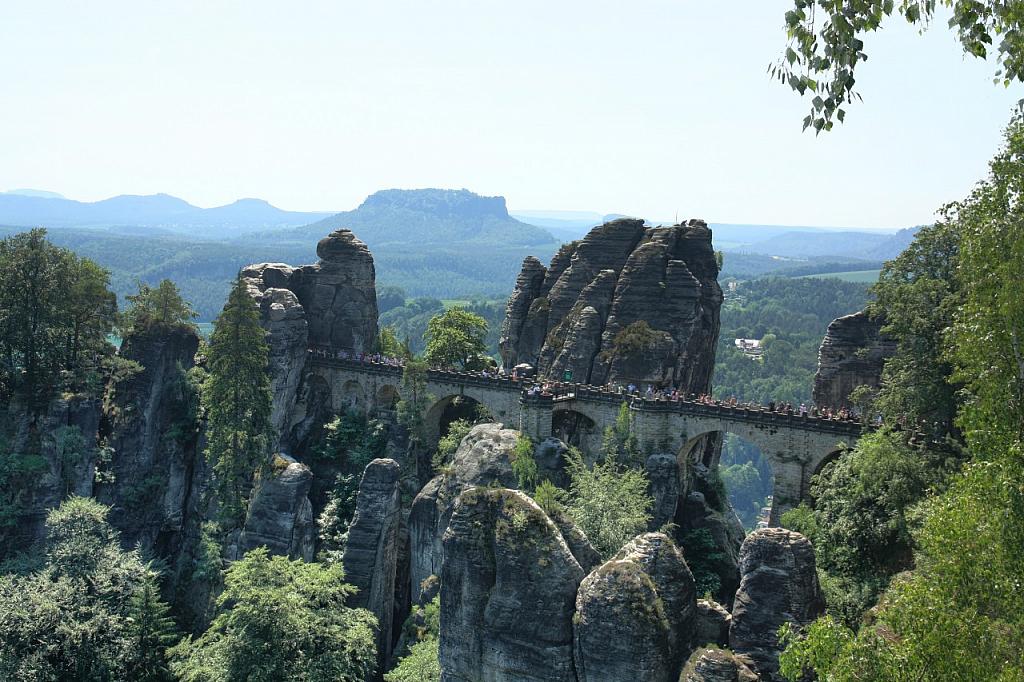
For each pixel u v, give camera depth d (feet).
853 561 188.44
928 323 196.13
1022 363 99.04
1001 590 92.12
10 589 225.35
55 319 324.19
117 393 330.54
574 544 169.37
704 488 296.71
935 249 206.49
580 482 222.28
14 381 314.76
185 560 307.17
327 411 374.43
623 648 141.38
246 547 286.05
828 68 62.75
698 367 327.67
